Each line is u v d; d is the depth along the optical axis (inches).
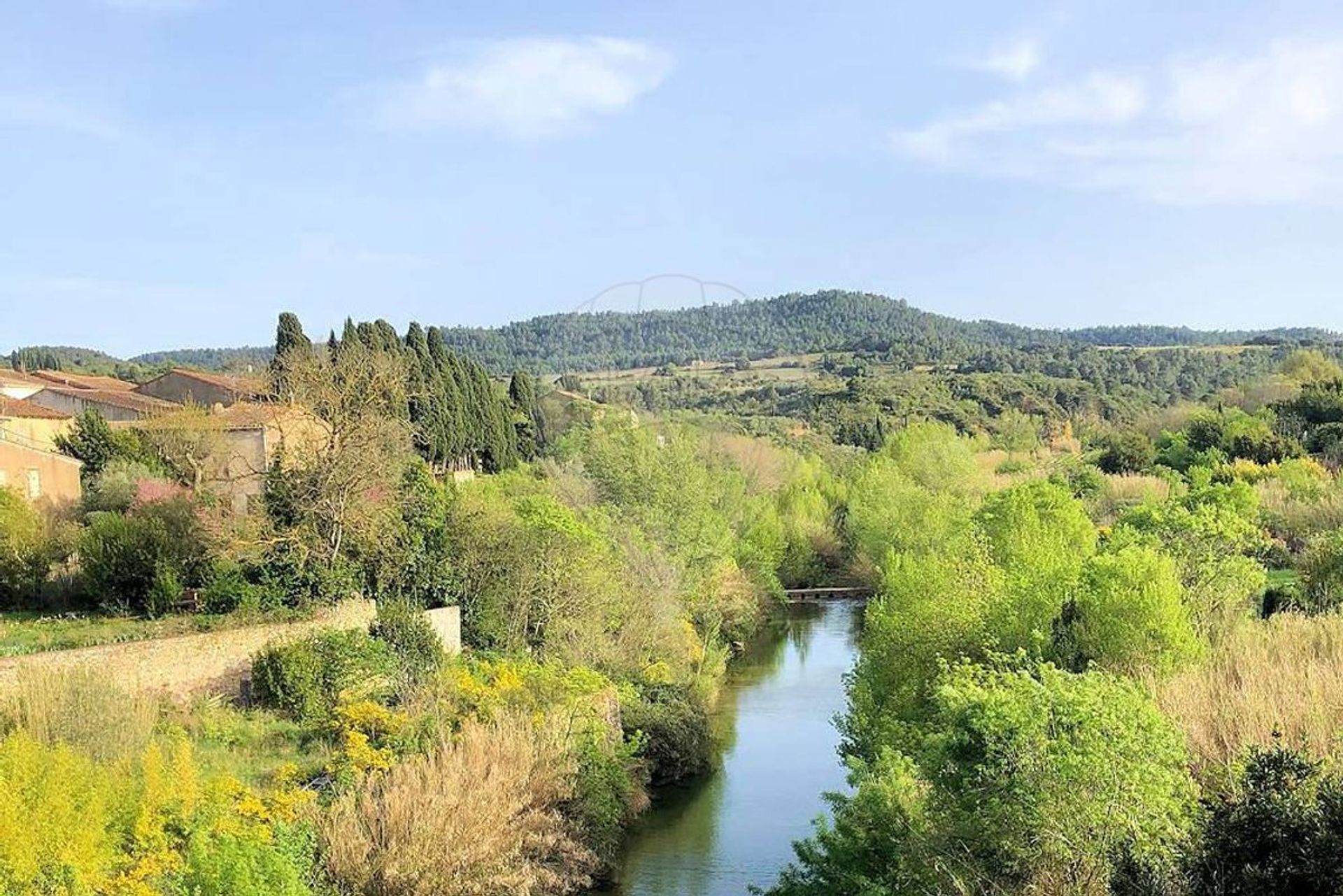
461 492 1680.6
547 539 1455.5
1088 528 1636.3
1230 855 445.1
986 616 1061.8
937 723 800.9
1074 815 523.5
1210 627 1110.4
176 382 2677.2
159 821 675.4
